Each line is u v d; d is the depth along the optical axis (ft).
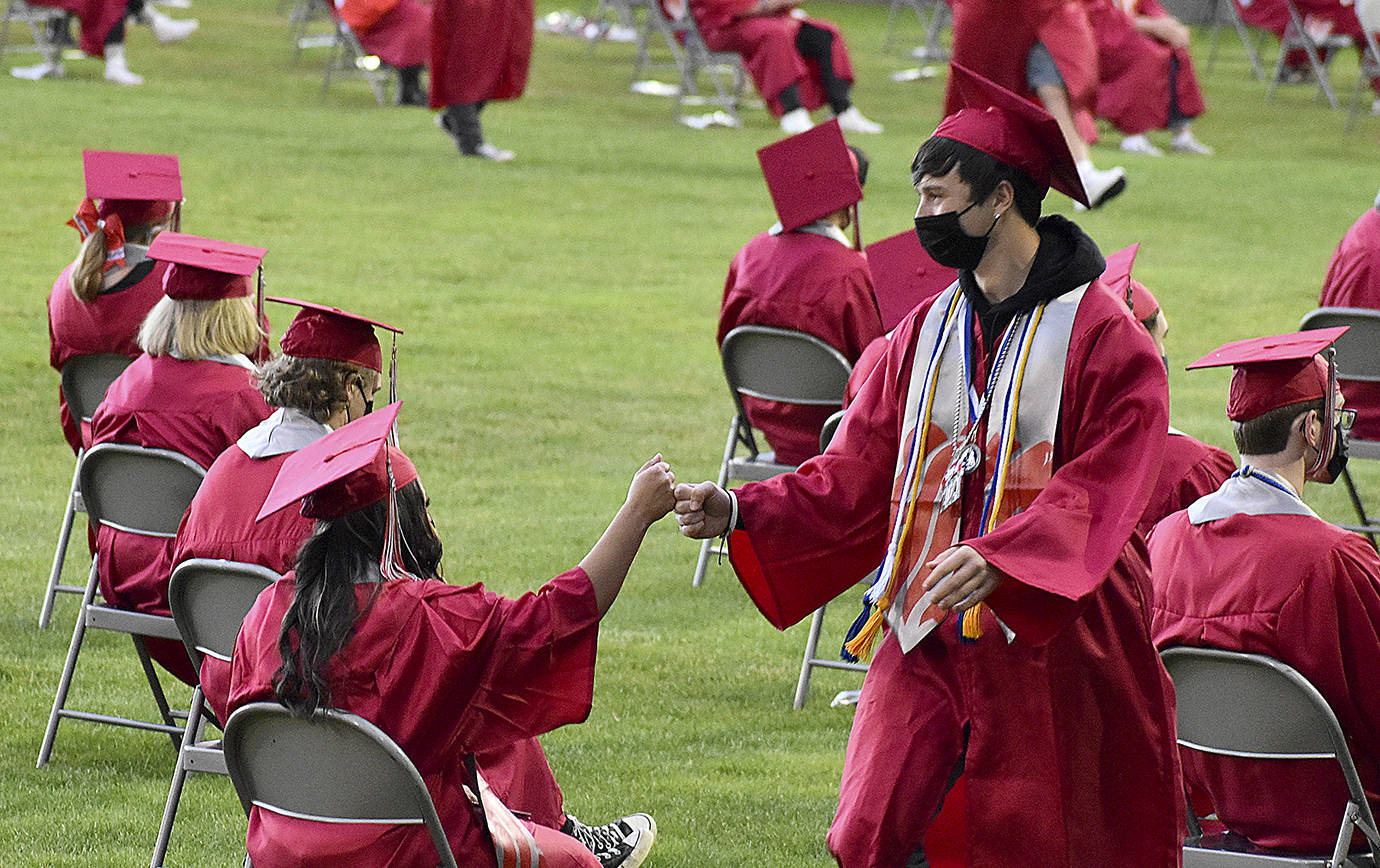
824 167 67.31
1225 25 287.28
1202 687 38.06
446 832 33.30
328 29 226.17
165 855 45.01
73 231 126.41
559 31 244.01
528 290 120.67
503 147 165.99
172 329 51.03
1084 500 31.63
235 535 42.29
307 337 42.96
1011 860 33.04
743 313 68.08
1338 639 37.19
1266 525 38.04
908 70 223.10
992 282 33.94
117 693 57.62
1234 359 39.09
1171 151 181.98
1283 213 153.07
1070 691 33.12
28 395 92.12
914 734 33.81
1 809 48.26
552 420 92.84
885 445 35.47
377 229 133.59
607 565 33.30
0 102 165.89
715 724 56.08
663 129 180.55
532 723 33.14
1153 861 33.58
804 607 35.76
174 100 175.22
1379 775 38.50
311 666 32.04
